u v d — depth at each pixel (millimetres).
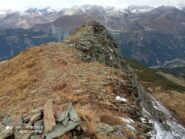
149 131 27062
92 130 21156
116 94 31031
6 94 36656
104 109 25750
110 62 55875
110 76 35781
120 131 22875
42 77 37812
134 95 34781
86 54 50531
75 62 42875
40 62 44594
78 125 20766
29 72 41688
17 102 30906
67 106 22219
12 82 40344
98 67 39750
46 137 20078
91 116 22688
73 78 33969
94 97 27703
